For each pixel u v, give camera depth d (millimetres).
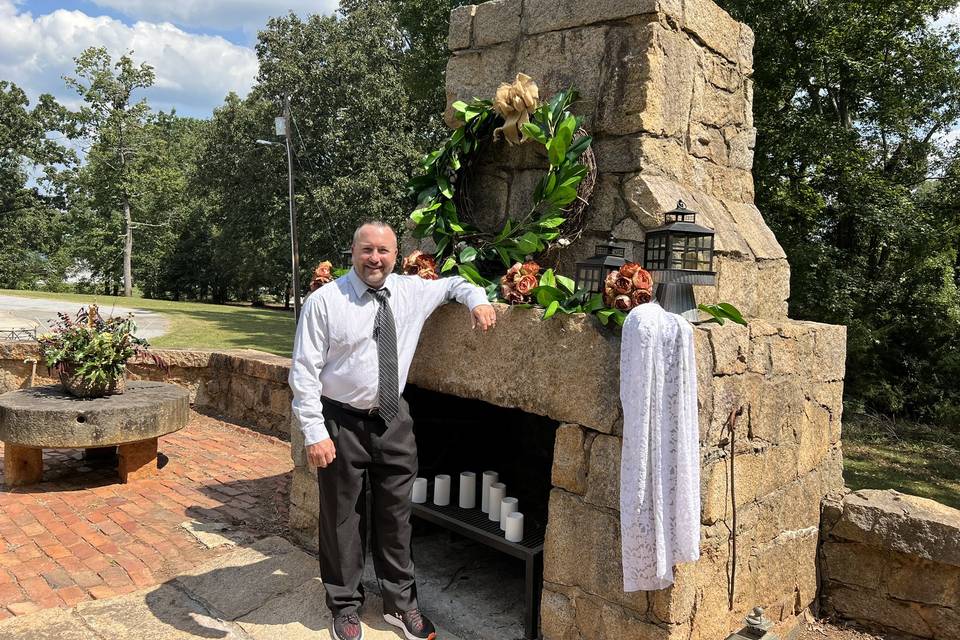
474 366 2863
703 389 2428
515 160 3402
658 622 2322
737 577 2723
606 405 2400
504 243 3186
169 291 43781
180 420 4938
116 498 4457
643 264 2773
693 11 3135
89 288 45719
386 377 2574
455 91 3721
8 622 2725
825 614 3449
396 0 18797
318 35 24172
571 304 2600
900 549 3141
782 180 12828
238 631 2730
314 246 24359
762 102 12383
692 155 3217
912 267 13562
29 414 4332
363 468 2658
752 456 2789
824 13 11664
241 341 16031
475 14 3621
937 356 14125
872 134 14523
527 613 2775
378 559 2768
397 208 21500
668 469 2244
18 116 40312
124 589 3137
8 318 16547
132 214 40938
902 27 12695
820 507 3416
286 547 3539
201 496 4535
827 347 3414
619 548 2393
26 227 40750
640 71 2898
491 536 2939
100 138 38562
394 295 2662
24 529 3871
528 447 4234
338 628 2650
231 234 29781
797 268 12258
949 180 13891
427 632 2682
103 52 38188
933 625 3117
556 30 3232
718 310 2549
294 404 2500
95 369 4777
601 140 3043
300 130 23875
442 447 3842
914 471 8898
